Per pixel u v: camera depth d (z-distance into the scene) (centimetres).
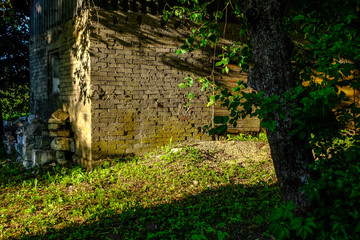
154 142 783
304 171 291
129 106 748
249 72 319
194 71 818
